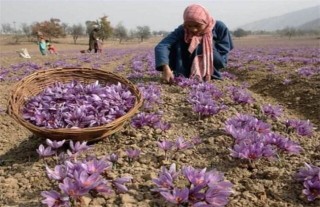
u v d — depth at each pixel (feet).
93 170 9.19
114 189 9.46
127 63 59.36
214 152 12.41
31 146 13.66
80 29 379.14
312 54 77.97
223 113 16.85
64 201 8.06
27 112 12.91
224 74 36.01
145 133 14.07
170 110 17.46
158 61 23.56
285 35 571.69
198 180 8.89
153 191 9.32
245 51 97.09
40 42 92.38
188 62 25.17
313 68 38.86
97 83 14.34
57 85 14.80
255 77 38.17
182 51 24.95
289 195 9.76
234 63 53.88
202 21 23.56
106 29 305.12
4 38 392.06
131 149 11.64
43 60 66.85
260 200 9.43
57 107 13.05
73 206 8.39
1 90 29.76
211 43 24.68
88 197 8.80
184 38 24.50
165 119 16.11
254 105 18.92
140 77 28.94
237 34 588.91
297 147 11.95
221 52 25.62
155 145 12.92
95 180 8.55
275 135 12.27
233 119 14.02
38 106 13.16
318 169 9.93
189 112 16.97
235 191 9.80
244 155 10.87
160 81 25.85
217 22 25.57
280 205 9.23
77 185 8.27
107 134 12.49
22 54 77.00
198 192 8.55
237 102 19.02
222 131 14.34
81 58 71.26
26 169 11.32
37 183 10.19
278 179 10.56
